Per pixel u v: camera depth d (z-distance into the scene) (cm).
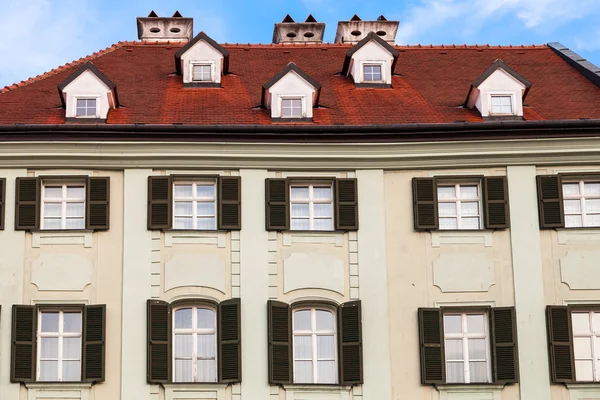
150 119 3416
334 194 3278
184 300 3166
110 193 3253
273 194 3253
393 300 3194
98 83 3422
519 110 3459
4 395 3061
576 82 3822
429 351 3138
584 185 3316
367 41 3816
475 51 4219
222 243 3216
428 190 3275
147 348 3109
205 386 3086
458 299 3195
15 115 3438
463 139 3300
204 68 3769
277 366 3105
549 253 3231
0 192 3228
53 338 3145
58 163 3266
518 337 3155
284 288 3186
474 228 3278
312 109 3488
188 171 3284
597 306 3184
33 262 3178
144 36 4359
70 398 3070
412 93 3731
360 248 3234
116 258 3194
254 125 3272
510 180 3291
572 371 3117
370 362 3136
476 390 3111
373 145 3300
